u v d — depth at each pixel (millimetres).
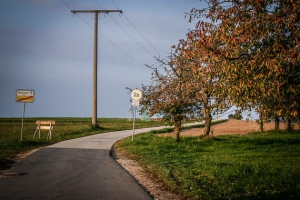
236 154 15750
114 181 8789
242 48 8305
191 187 8281
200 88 11070
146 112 21797
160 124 50438
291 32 7766
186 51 9602
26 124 39438
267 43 8141
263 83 7441
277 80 7719
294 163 12375
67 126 35688
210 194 7684
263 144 20594
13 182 8352
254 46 8266
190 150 17266
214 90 8719
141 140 20922
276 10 8219
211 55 8320
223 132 35344
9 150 15430
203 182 8961
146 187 8359
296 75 8062
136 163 12688
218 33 8484
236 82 8016
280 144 20422
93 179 8984
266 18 7809
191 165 12016
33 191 7387
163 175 9867
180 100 19375
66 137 23375
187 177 9625
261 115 10078
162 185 8727
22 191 7363
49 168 10664
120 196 7172
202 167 11203
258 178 9078
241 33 8172
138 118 67500
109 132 29953
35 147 17344
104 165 11562
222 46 8945
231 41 7961
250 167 10969
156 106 20750
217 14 8773
